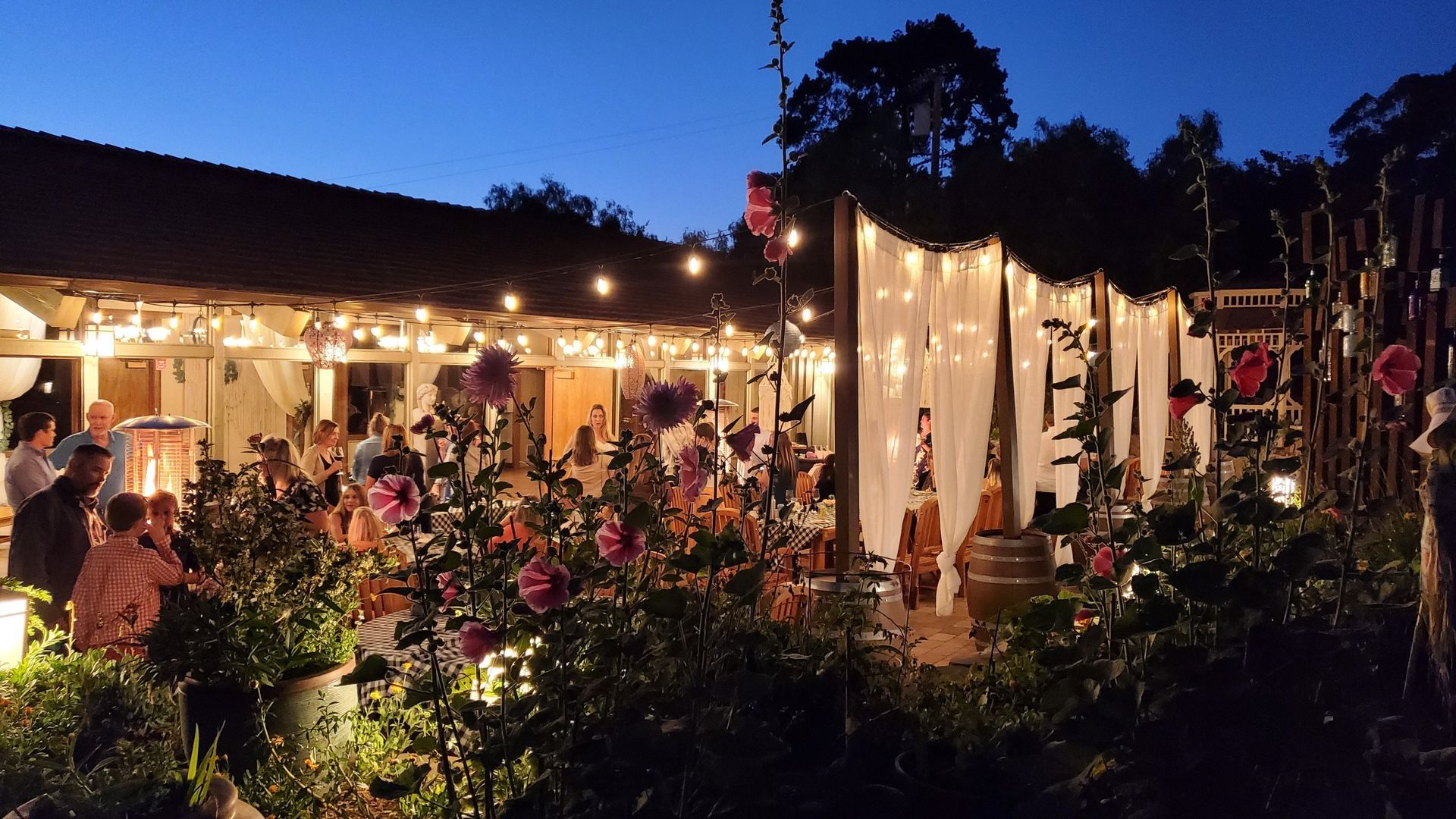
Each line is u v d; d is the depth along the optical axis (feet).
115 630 12.91
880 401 17.54
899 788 6.30
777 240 7.92
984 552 19.01
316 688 10.88
